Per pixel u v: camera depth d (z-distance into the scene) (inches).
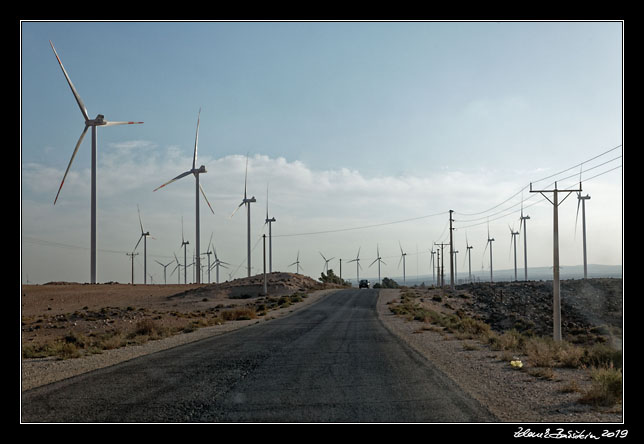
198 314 2659.9
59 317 2549.2
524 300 3026.6
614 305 2593.5
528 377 615.5
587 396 474.3
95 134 3088.1
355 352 852.0
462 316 2440.9
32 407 467.8
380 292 3789.4
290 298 3189.0
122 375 652.1
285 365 712.4
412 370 653.3
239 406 459.8
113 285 5022.1
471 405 455.5
